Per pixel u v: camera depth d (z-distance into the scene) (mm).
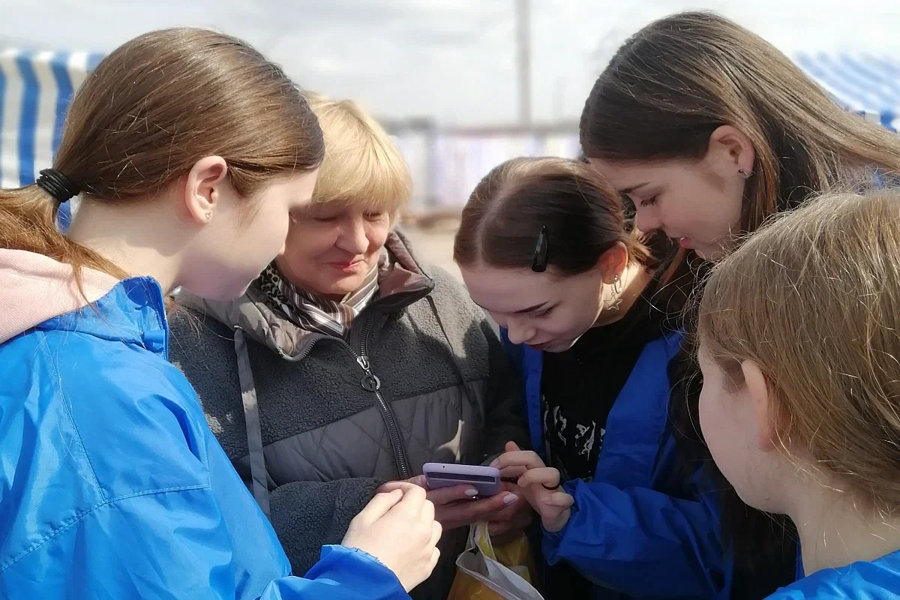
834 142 1308
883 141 1329
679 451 1524
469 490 1578
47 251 978
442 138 14438
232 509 1030
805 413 786
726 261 955
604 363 1737
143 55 1073
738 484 948
